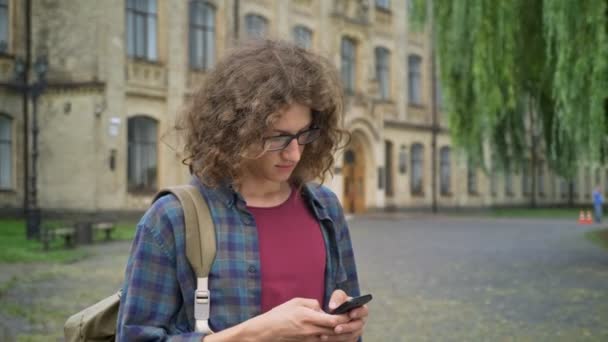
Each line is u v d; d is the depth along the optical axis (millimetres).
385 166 36969
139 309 1767
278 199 2008
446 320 7863
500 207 44625
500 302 9070
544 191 50125
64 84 24594
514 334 7117
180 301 1823
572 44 11516
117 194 24750
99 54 24469
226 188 1882
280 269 1866
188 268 1799
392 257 14844
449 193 40594
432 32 14633
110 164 24531
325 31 33344
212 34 28234
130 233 20328
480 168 14531
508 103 13023
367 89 35031
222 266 1796
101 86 24375
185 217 1818
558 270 12492
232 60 1909
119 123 24781
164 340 1722
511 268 12828
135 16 25719
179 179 26531
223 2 28453
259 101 1771
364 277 11594
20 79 19406
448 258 14656
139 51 25844
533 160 14938
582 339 6867
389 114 36938
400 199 37531
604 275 11742
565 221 31078
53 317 7797
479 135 13852
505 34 12836
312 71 1883
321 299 1951
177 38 26656
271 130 1828
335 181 33438
